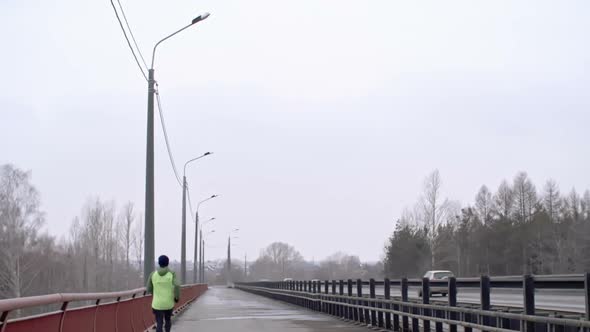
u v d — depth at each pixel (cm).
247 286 8738
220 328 2259
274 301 5147
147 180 2259
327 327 2270
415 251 7106
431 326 1872
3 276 4781
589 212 5853
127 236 8219
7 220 5016
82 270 6600
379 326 2133
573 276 1041
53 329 928
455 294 1513
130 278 8506
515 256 6150
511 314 1131
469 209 7131
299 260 18388
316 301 3384
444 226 7206
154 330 2039
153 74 2356
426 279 1719
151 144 2289
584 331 933
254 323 2502
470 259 6900
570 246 5450
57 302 909
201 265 9625
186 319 2786
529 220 6212
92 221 6938
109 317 1397
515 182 6694
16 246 4944
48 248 5591
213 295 7200
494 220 6638
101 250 7081
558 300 1548
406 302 1827
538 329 1100
